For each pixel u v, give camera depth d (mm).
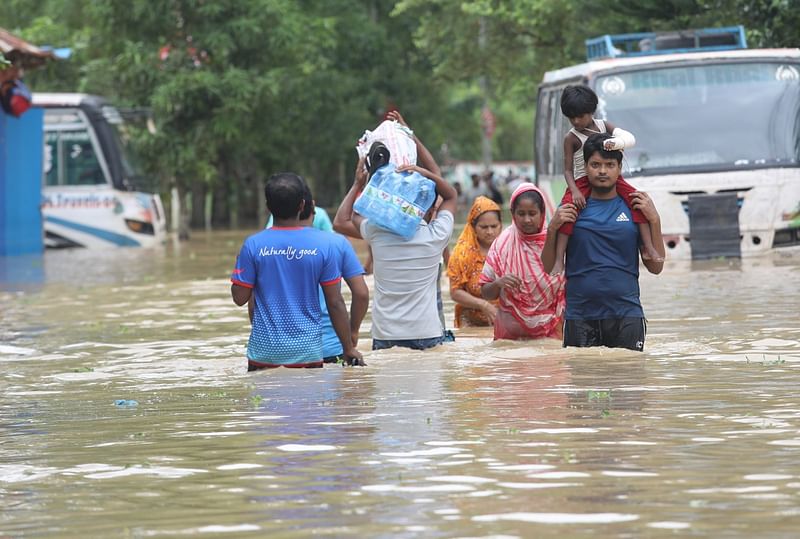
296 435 10164
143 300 25656
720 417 10391
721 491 7879
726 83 33344
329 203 92500
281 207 14773
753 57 33656
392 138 16109
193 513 7820
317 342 14625
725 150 32531
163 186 62812
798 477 8203
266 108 64938
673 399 11352
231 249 46750
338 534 7227
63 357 16656
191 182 66625
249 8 62781
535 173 40656
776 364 13555
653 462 8727
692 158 32406
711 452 9008
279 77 62406
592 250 14898
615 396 11617
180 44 63031
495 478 8398
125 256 43938
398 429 10250
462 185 127438
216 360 15852
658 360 14086
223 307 23500
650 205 14773
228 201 74250
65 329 20453
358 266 14891
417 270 15906
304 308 14609
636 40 37656
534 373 13367
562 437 9695
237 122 61938
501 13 59812
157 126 60812
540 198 16281
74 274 35031
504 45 64812
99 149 51000
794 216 32125
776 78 33375
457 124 96500
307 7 76188
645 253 14820
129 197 50781
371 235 16031
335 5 80062
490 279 16625
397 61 84812
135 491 8477
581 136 17984
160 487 8562
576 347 15102
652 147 32562
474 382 12828
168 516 7773
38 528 7641
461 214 77250
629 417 10477
